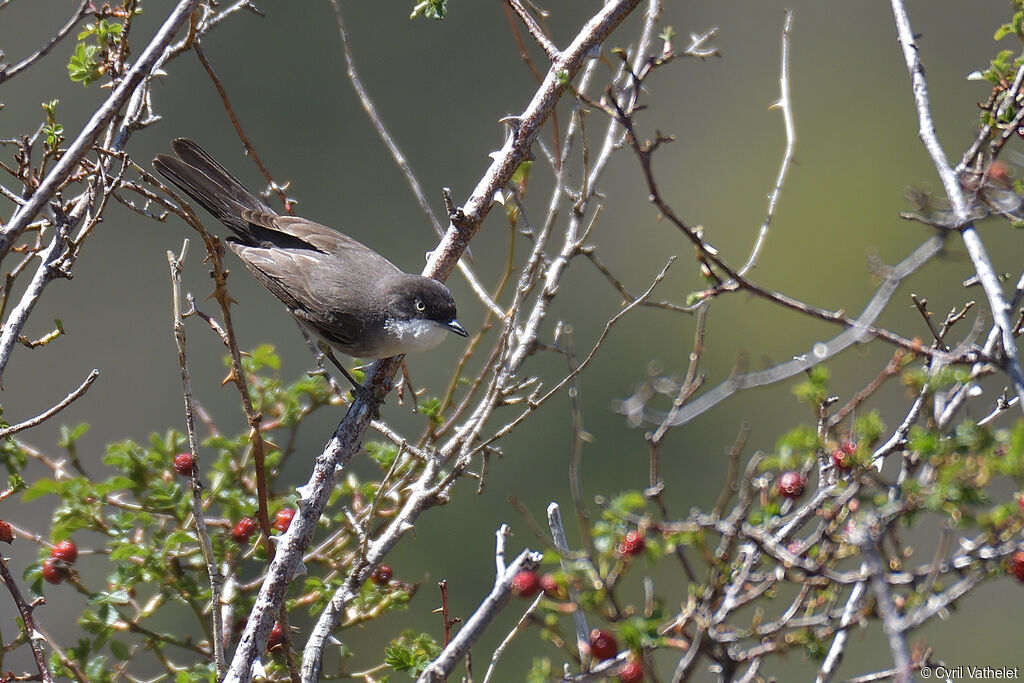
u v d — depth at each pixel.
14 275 7.84
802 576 6.11
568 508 23.92
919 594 5.97
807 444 6.29
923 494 5.93
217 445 8.80
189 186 11.35
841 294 28.67
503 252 26.69
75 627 18.31
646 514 6.53
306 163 27.72
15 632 17.19
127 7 8.48
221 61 27.70
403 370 9.11
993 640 16.25
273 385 9.30
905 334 24.81
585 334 27.38
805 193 30.05
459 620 7.31
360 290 10.22
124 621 8.26
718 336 27.77
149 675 18.38
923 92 7.40
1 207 22.59
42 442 23.41
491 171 8.94
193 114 27.31
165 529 8.87
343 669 8.54
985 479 5.87
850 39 31.89
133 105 8.55
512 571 6.27
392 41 28.80
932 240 6.89
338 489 8.93
